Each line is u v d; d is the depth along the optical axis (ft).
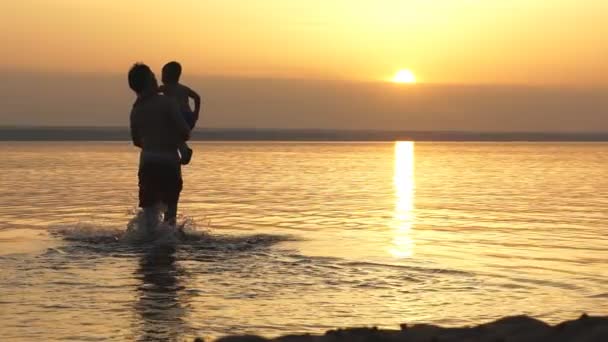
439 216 40.22
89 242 28.66
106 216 38.70
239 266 23.40
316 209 43.32
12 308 17.43
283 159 118.32
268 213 40.88
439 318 16.80
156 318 16.51
